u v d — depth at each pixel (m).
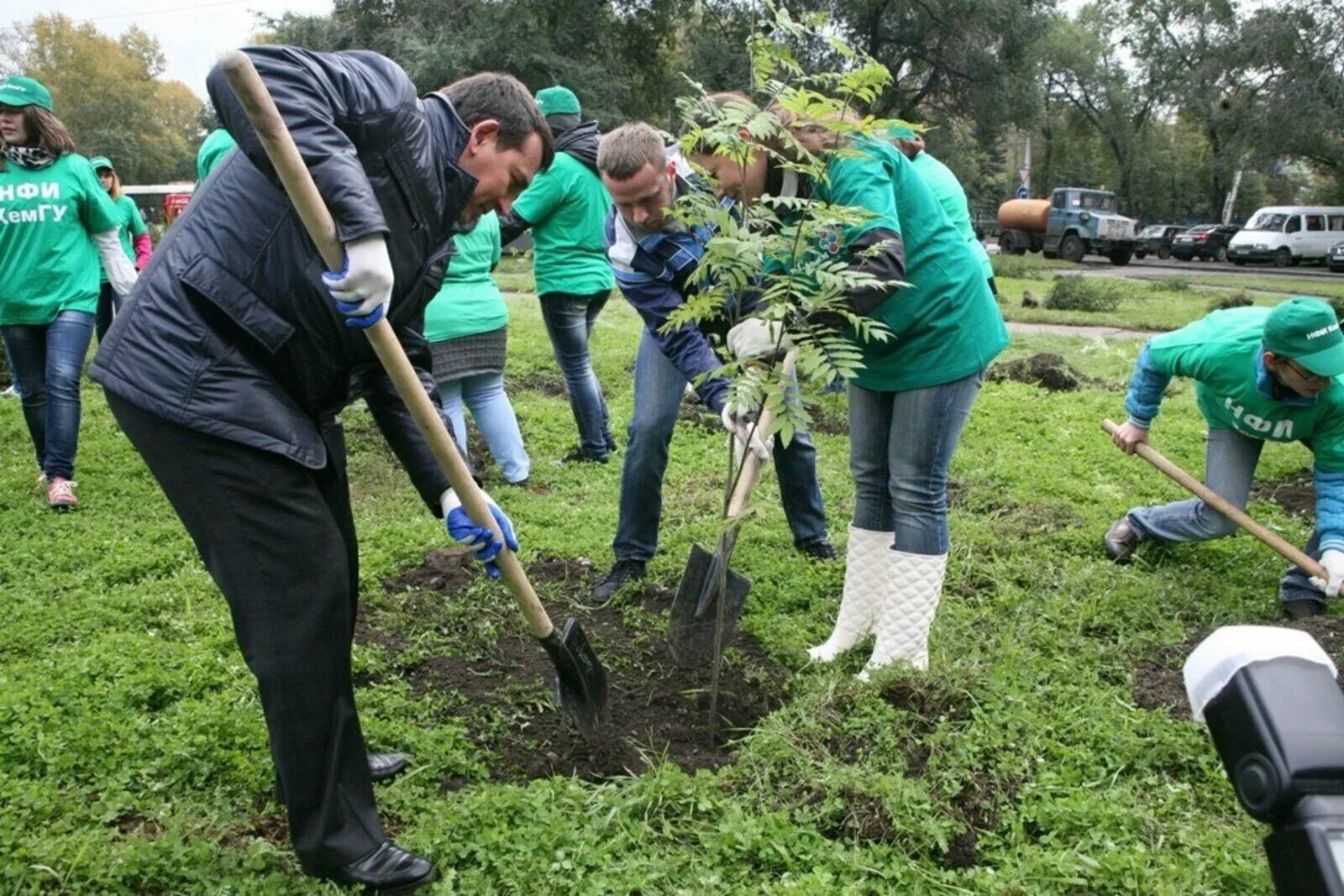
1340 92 37.41
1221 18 44.69
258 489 2.43
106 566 4.84
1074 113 58.06
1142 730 3.45
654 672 3.97
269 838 2.92
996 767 3.21
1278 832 0.98
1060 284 18.78
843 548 5.23
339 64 2.35
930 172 5.54
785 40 3.48
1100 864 2.73
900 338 3.53
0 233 5.67
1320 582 4.41
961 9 33.91
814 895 2.61
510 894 2.67
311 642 2.52
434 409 2.54
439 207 2.57
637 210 3.75
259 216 2.38
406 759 3.24
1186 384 9.65
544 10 33.53
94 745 3.19
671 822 2.98
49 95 5.77
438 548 4.98
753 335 3.34
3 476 6.34
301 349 2.48
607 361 10.27
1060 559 5.09
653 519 4.66
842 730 3.39
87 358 10.26
